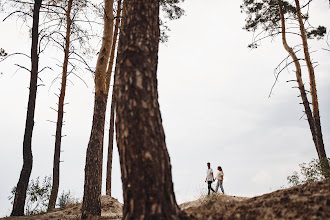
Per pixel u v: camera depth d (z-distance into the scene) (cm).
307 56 1259
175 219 304
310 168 878
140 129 320
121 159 328
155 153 316
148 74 353
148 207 296
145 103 333
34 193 979
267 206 388
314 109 1209
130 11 393
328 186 432
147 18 389
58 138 1316
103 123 866
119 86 350
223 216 361
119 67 364
